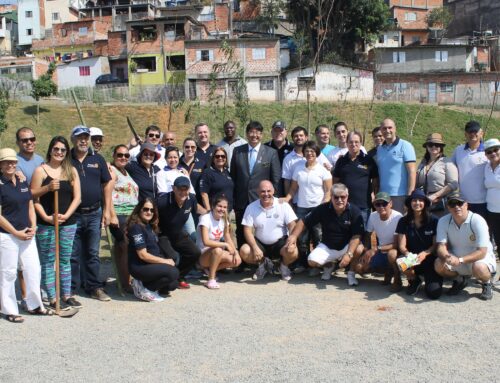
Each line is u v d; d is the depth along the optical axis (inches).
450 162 303.1
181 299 269.7
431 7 2377.0
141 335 219.3
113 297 275.1
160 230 288.7
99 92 1587.1
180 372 184.5
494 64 1868.8
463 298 263.6
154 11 2341.3
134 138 364.2
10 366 190.4
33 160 271.1
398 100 1535.4
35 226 242.4
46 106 1317.7
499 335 213.6
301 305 256.7
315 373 182.1
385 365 187.6
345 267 316.8
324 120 904.3
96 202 267.4
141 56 1734.7
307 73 1555.1
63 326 230.5
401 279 281.9
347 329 223.0
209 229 296.5
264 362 191.6
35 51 2225.6
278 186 325.4
